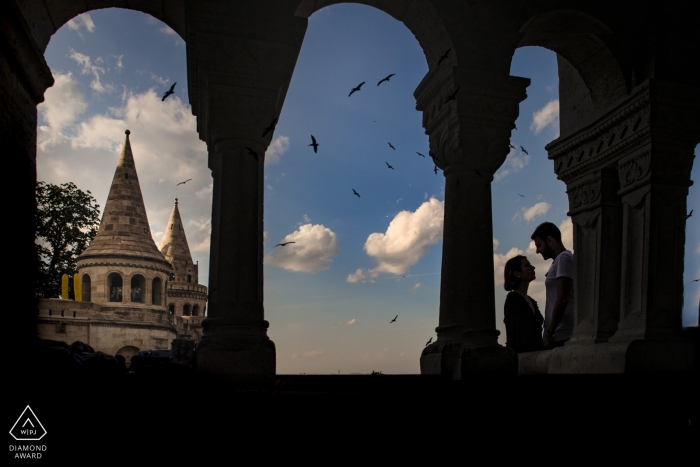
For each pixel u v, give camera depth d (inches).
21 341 238.7
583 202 332.5
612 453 203.8
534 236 329.4
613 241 320.8
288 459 170.6
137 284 1697.8
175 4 277.6
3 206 232.8
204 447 168.2
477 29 285.0
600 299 314.0
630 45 308.7
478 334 267.4
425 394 190.2
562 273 311.1
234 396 180.4
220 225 238.4
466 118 278.1
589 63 323.0
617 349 278.2
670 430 212.2
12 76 238.7
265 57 246.8
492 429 192.5
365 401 181.5
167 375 211.0
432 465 182.9
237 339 225.6
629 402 211.6
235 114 243.4
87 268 1605.6
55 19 280.8
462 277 273.4
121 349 1528.1
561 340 330.0
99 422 167.8
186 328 1904.5
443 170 290.0
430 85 297.1
